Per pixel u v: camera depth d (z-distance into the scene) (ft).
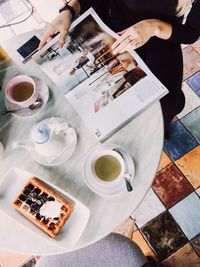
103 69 3.66
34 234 3.23
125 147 3.40
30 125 3.64
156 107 3.48
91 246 3.90
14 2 7.86
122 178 3.24
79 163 3.41
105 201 3.24
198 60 6.47
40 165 3.46
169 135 5.91
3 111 3.74
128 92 3.54
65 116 3.61
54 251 3.15
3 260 5.50
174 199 5.53
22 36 4.09
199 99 6.17
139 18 4.51
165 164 5.76
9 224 3.29
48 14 7.64
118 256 3.83
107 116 3.49
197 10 4.03
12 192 3.29
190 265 5.15
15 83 3.63
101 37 3.78
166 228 5.38
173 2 4.10
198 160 5.73
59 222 3.06
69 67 3.74
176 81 4.51
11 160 3.53
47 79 3.80
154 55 4.57
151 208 5.53
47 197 3.15
